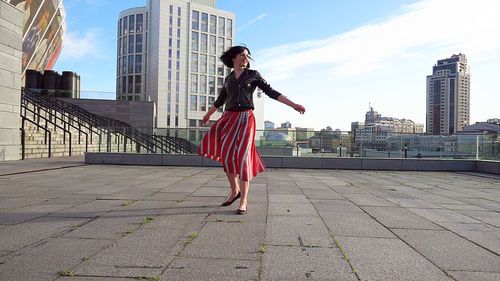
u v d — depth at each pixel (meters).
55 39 45.62
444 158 9.86
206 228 2.73
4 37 10.48
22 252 2.09
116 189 5.00
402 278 1.75
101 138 10.40
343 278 1.74
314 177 7.39
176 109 83.62
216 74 90.06
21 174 6.99
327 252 2.16
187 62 85.19
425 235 2.64
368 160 9.86
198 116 86.69
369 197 4.60
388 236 2.59
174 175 7.24
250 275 1.75
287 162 9.96
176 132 10.25
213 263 1.92
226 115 3.42
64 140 14.73
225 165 3.34
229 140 3.34
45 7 32.94
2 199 4.06
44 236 2.46
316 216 3.28
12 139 10.96
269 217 3.19
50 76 26.92
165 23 82.06
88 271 1.77
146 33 85.31
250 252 2.13
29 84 26.30
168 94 82.62
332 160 9.88
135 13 85.81
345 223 3.00
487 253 2.20
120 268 1.82
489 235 2.67
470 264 1.99
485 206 4.03
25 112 12.42
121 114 27.53
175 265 1.88
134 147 10.21
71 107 22.62
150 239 2.40
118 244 2.27
